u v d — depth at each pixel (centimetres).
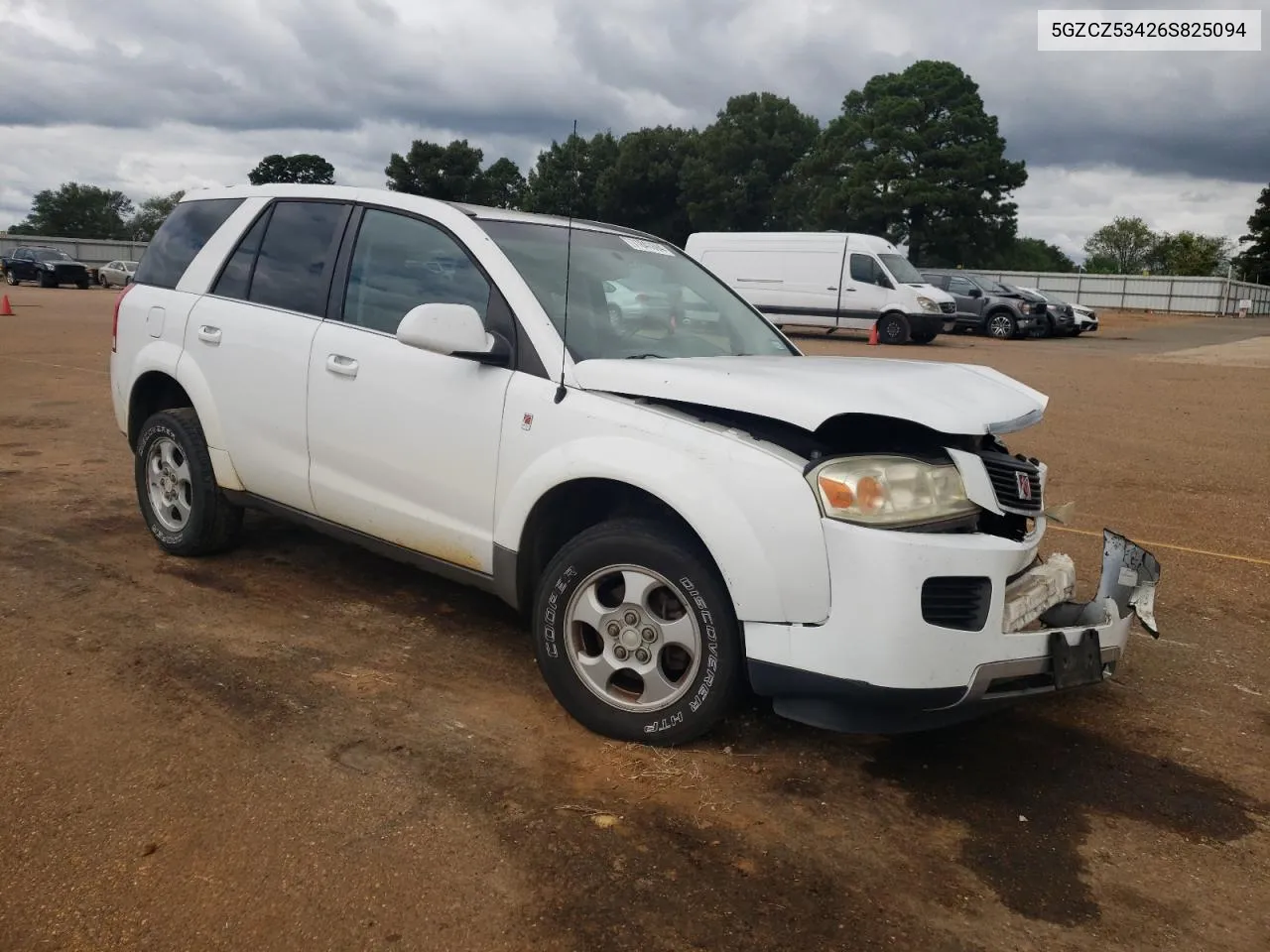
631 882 265
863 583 291
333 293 438
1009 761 345
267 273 471
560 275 396
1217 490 791
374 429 407
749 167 6419
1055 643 316
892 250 2484
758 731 354
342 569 514
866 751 345
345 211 449
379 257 428
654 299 421
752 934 247
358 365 413
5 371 1258
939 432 324
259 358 454
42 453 770
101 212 11350
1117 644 337
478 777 314
